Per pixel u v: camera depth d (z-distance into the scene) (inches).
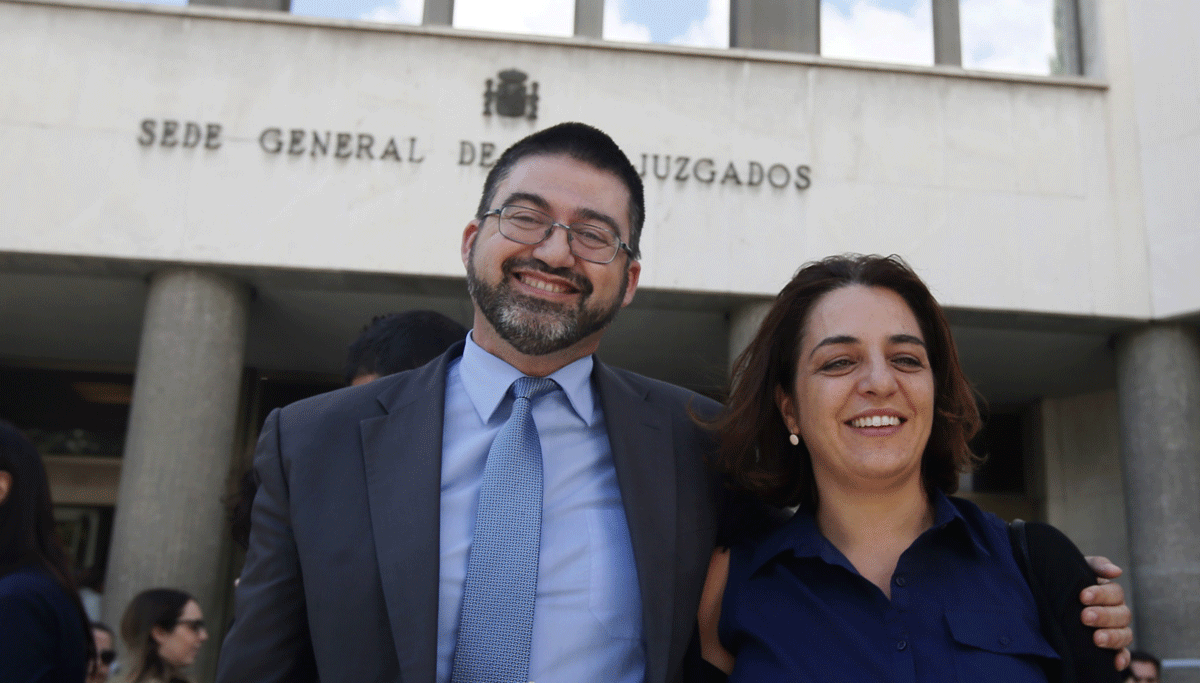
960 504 71.1
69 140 240.8
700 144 253.1
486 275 69.2
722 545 73.2
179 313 237.5
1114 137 262.2
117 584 222.8
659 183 250.1
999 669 60.9
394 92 250.1
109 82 244.4
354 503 63.7
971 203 256.1
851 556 69.4
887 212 253.6
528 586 61.5
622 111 253.1
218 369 239.3
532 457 66.7
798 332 71.8
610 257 69.6
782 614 67.0
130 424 235.5
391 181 245.6
